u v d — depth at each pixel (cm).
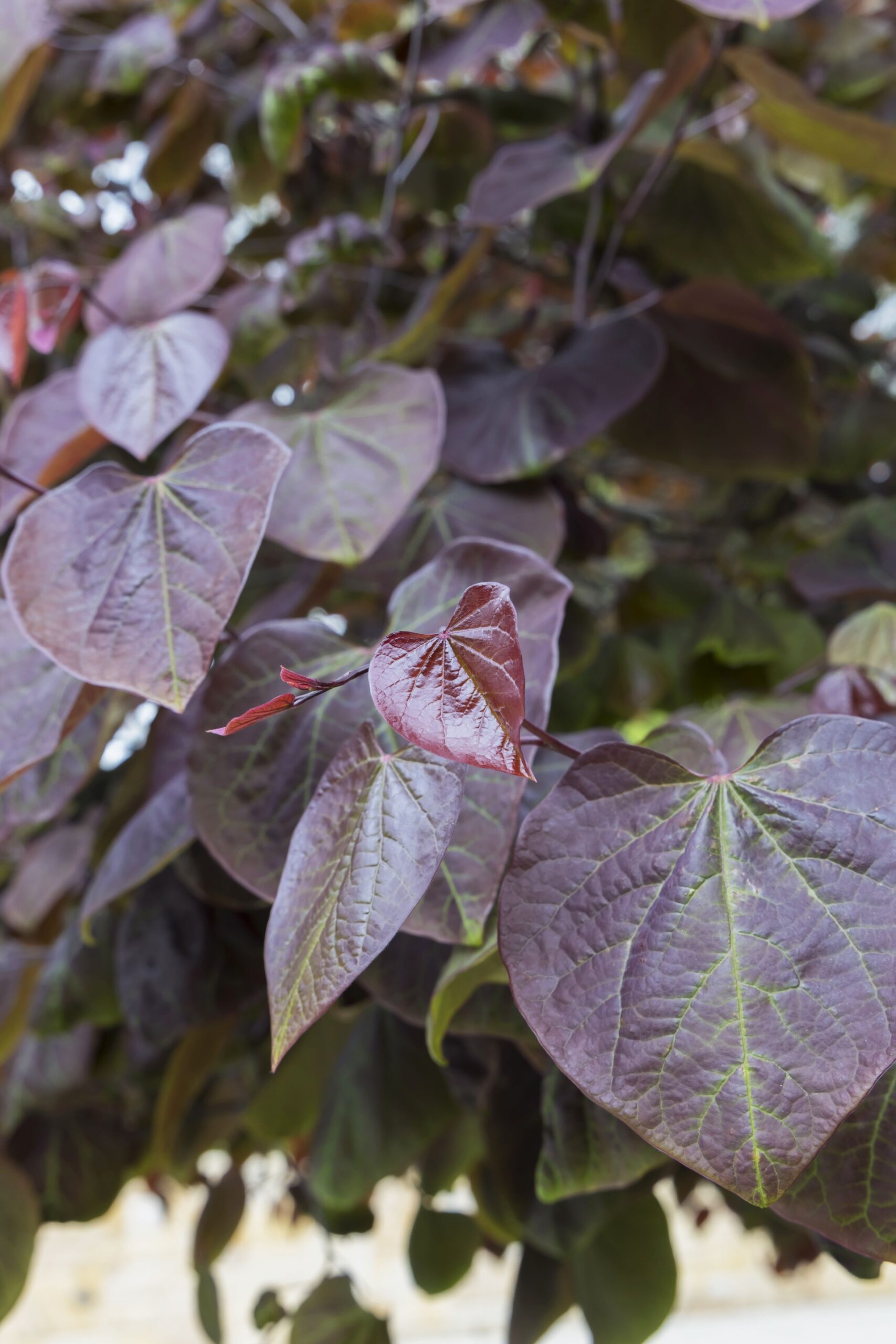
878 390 102
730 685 89
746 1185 39
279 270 78
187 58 91
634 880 42
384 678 39
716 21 71
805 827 42
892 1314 212
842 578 78
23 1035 79
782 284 95
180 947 61
